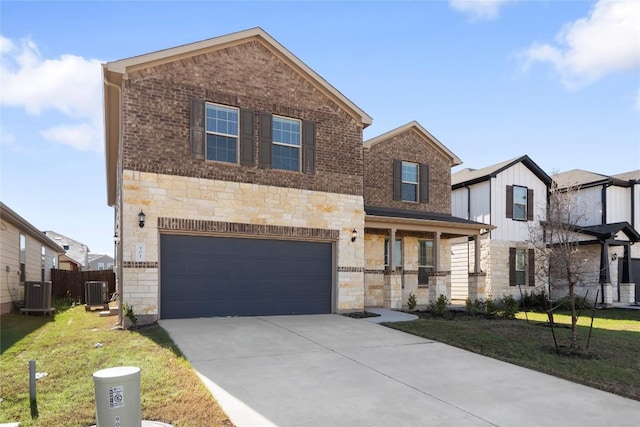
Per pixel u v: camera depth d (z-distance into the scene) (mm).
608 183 22844
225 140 12445
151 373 6676
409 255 17562
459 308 16703
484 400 6195
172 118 11594
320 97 13953
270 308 12836
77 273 23234
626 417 5688
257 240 12789
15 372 7000
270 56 13203
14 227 16547
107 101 12484
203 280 11938
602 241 20875
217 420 5113
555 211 13344
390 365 7840
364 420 5320
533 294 19812
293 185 13242
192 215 11648
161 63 11539
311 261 13594
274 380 6734
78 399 5715
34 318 14359
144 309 10930
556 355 8914
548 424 5395
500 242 20906
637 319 16484
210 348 8445
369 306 16375
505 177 21438
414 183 18219
